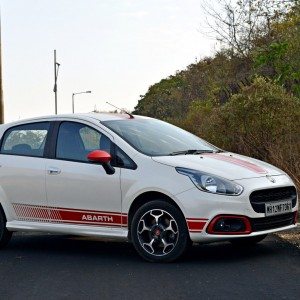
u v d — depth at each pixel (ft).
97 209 25.48
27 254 27.17
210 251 26.16
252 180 23.85
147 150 25.36
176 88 146.10
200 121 67.41
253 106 42.78
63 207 26.35
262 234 23.82
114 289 20.59
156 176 24.12
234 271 22.49
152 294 19.86
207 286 20.59
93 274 22.80
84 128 26.76
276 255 24.93
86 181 25.64
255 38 69.00
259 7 66.80
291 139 40.83
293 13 58.70
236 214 23.11
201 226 23.25
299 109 42.57
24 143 28.09
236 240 26.84
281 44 55.88
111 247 28.12
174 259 23.99
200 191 23.32
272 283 20.76
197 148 27.04
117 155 25.34
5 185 27.86
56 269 23.91
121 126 26.71
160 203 24.02
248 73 68.03
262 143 43.06
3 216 28.17
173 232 23.88
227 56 75.00
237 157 26.32
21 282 21.97
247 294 19.57
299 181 36.47
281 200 24.36
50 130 27.55
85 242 29.58
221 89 73.00
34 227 27.14
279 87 44.21
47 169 26.73
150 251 24.40
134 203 24.85
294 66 55.01
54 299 19.65
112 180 25.00
